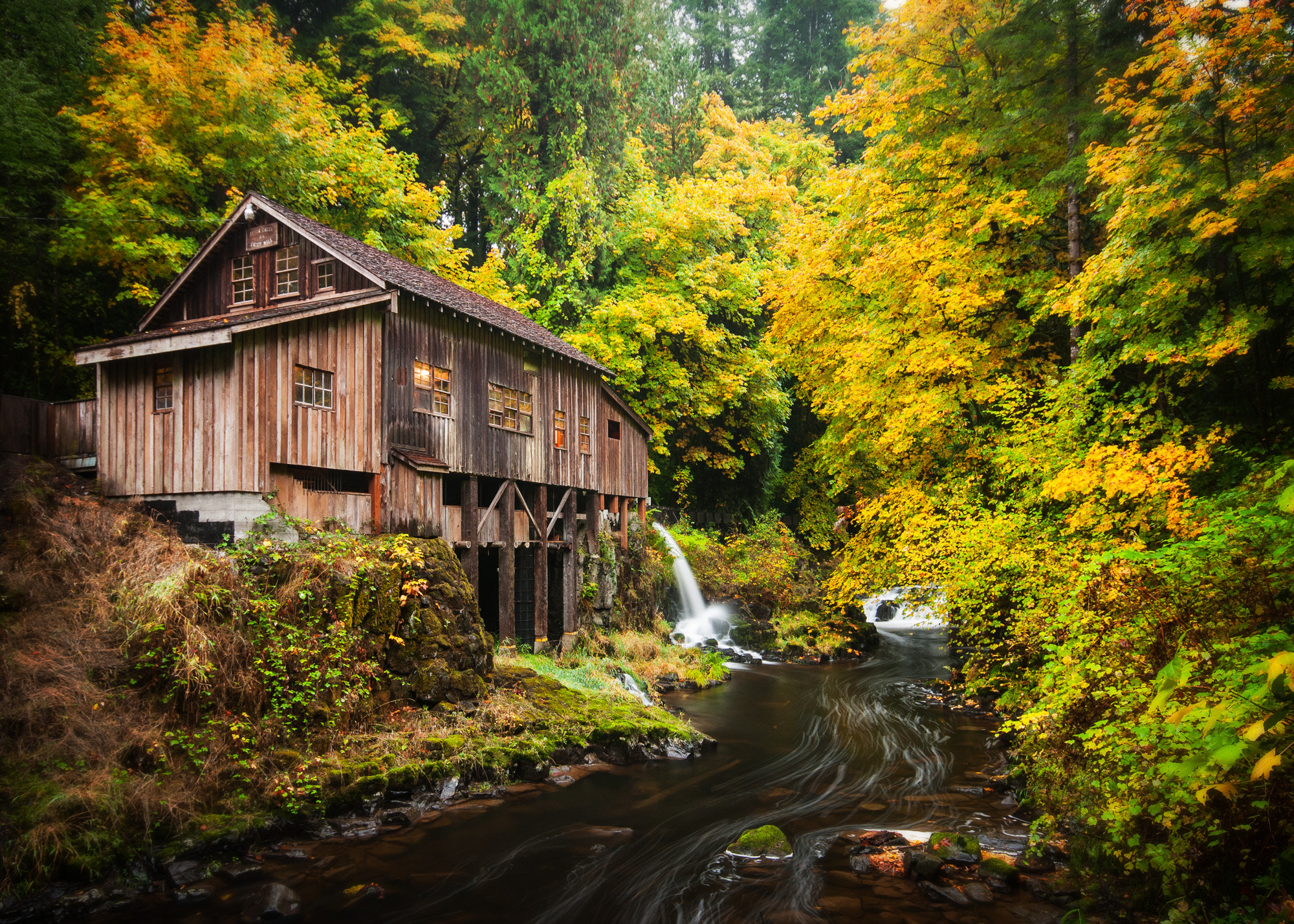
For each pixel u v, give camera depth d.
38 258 16.53
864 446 18.09
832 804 9.88
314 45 26.25
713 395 27.34
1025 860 7.65
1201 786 4.57
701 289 26.83
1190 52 9.54
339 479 12.77
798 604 25.20
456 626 11.53
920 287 14.09
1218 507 7.85
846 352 15.99
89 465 12.52
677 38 37.00
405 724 10.16
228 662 8.81
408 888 7.34
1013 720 9.80
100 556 9.60
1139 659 6.13
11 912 6.29
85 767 7.41
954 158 15.78
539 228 25.36
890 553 13.62
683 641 21.61
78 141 16.48
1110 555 6.57
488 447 15.84
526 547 18.11
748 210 30.31
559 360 18.44
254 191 13.79
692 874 7.78
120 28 16.80
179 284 14.81
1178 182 9.38
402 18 28.31
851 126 17.36
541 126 27.19
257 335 11.08
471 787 9.74
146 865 7.12
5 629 8.06
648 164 31.12
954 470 14.83
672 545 25.05
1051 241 15.85
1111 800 6.02
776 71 48.66
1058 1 13.42
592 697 12.86
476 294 18.91
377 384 13.13
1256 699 3.89
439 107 30.44
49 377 16.77
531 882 7.58
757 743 12.89
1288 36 8.93
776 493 35.38
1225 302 10.98
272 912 6.70
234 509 10.75
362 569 10.59
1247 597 5.69
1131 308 10.04
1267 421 10.68
